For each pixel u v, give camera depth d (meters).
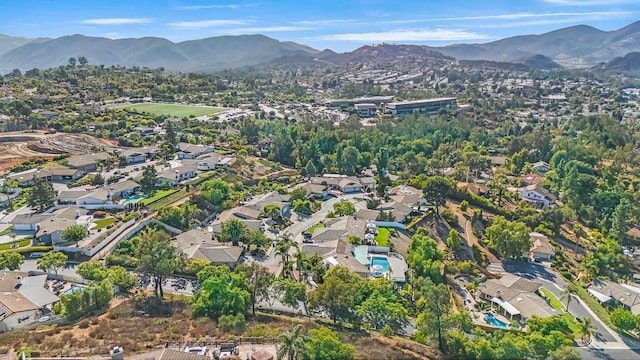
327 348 68.19
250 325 80.25
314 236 128.62
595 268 120.69
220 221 139.75
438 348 78.56
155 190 158.88
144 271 93.88
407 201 156.25
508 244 125.62
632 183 185.12
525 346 79.19
